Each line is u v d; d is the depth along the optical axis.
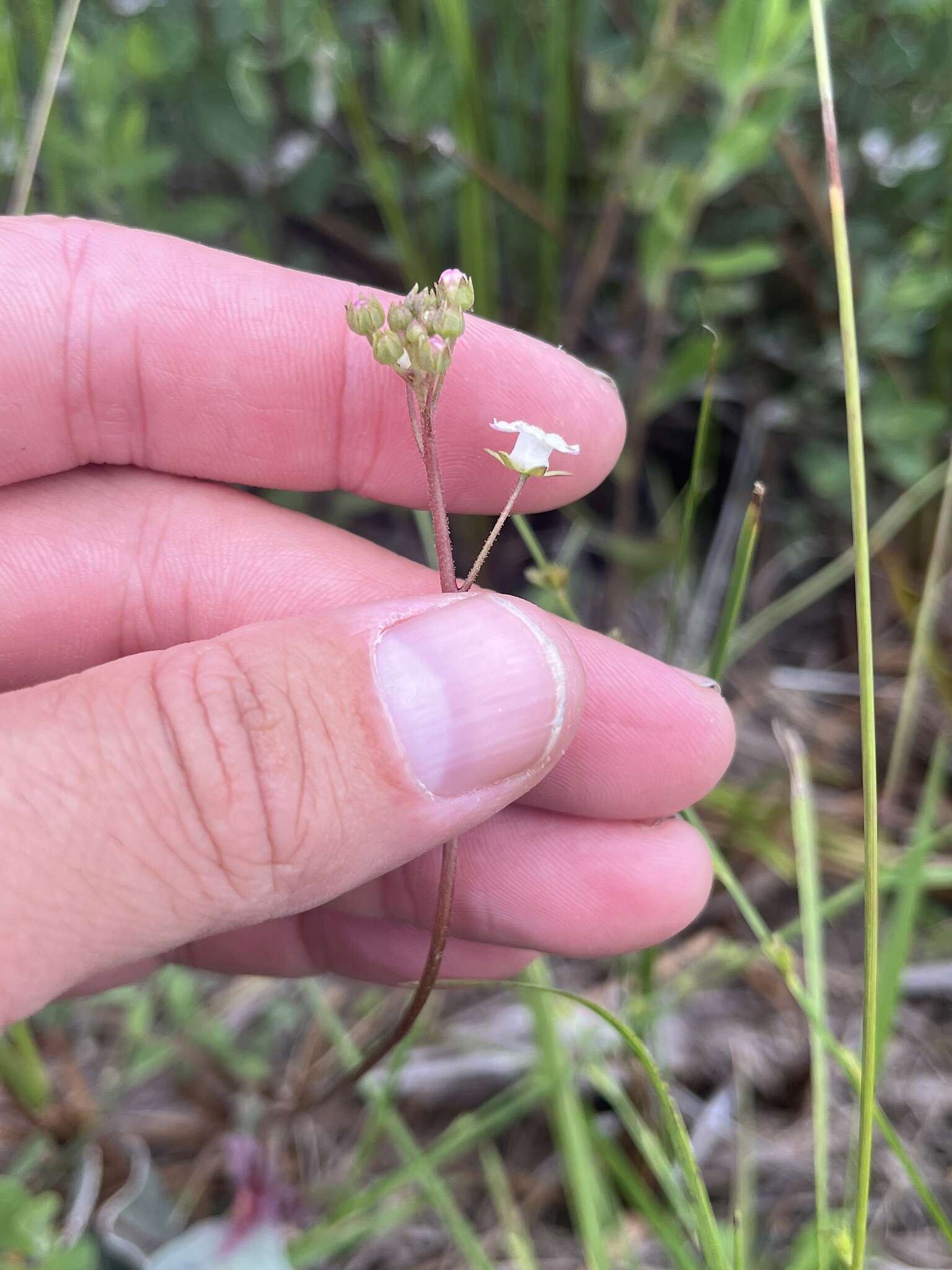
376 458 0.11
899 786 0.15
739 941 0.14
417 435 0.08
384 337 0.07
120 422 0.10
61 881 0.07
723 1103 0.12
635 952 0.11
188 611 0.11
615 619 0.16
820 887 0.14
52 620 0.11
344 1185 0.11
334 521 0.16
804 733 0.16
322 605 0.11
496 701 0.08
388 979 0.12
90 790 0.07
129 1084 0.12
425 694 0.08
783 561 0.17
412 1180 0.12
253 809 0.07
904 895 0.10
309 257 0.16
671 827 0.11
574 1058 0.12
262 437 0.11
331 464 0.11
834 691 0.16
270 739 0.07
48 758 0.07
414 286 0.07
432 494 0.08
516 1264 0.11
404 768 0.08
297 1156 0.12
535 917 0.11
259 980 0.14
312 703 0.07
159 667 0.08
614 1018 0.08
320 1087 0.12
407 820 0.08
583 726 0.10
